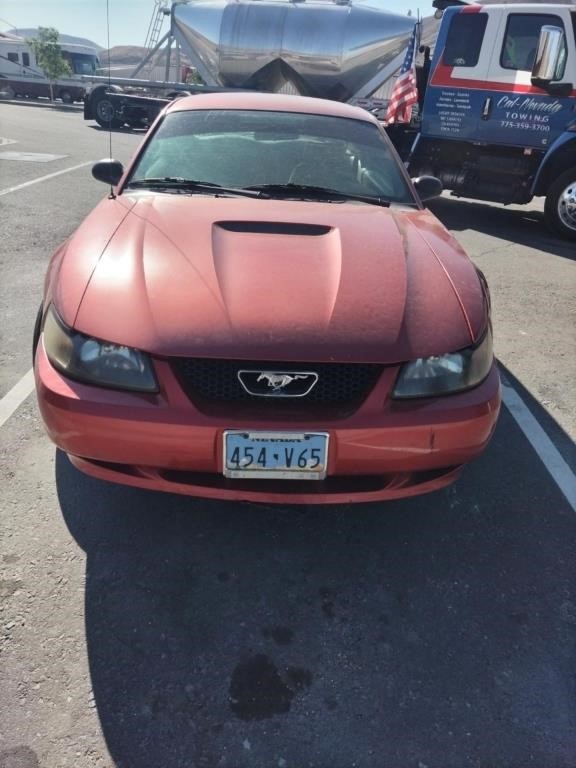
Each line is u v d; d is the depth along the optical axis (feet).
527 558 7.63
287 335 6.35
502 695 5.92
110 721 5.51
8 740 5.30
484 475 9.15
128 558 7.28
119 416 6.28
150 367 6.32
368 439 6.38
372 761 5.33
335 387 6.49
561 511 8.48
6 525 7.63
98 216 8.73
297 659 6.19
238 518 8.01
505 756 5.41
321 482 6.84
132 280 6.90
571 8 23.36
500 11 24.43
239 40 39.11
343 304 6.76
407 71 30.35
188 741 5.41
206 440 6.27
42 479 8.48
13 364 11.53
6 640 6.16
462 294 7.43
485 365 7.07
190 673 5.98
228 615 6.63
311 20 37.55
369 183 10.28
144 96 51.44
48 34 90.68
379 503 8.44
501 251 22.29
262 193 9.72
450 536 7.93
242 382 6.32
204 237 7.74
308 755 5.35
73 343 6.56
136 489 8.39
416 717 5.70
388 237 8.30
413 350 6.52
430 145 27.63
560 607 6.93
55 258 8.66
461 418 6.61
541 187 24.97
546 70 22.88
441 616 6.75
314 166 10.33
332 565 7.38
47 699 5.65
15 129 48.62
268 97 11.89
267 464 6.39
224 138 10.65
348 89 38.47
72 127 54.13
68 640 6.22
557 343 14.12
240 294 6.72
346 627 6.57
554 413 11.05
